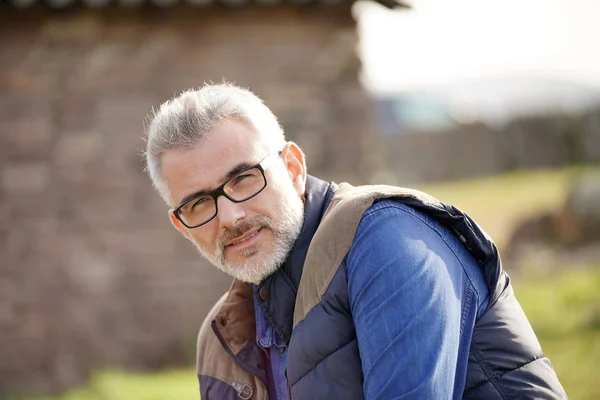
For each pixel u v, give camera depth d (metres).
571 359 8.28
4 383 10.88
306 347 2.60
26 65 11.21
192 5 11.27
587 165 33.28
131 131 11.30
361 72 11.56
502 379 2.59
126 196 11.24
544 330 10.12
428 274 2.47
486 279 2.66
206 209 2.80
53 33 11.23
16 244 11.10
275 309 2.86
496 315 2.64
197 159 2.76
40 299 11.05
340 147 11.44
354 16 11.53
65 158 11.22
